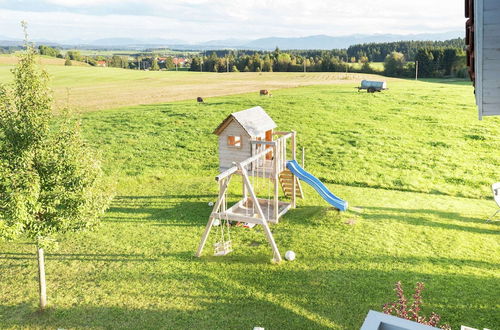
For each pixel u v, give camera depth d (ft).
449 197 75.87
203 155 105.29
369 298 43.11
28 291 47.01
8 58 479.82
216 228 63.26
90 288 47.16
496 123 119.03
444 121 124.36
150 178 91.50
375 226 61.11
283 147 68.03
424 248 53.93
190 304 43.52
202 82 287.48
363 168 92.38
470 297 42.34
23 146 39.11
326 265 50.34
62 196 39.93
